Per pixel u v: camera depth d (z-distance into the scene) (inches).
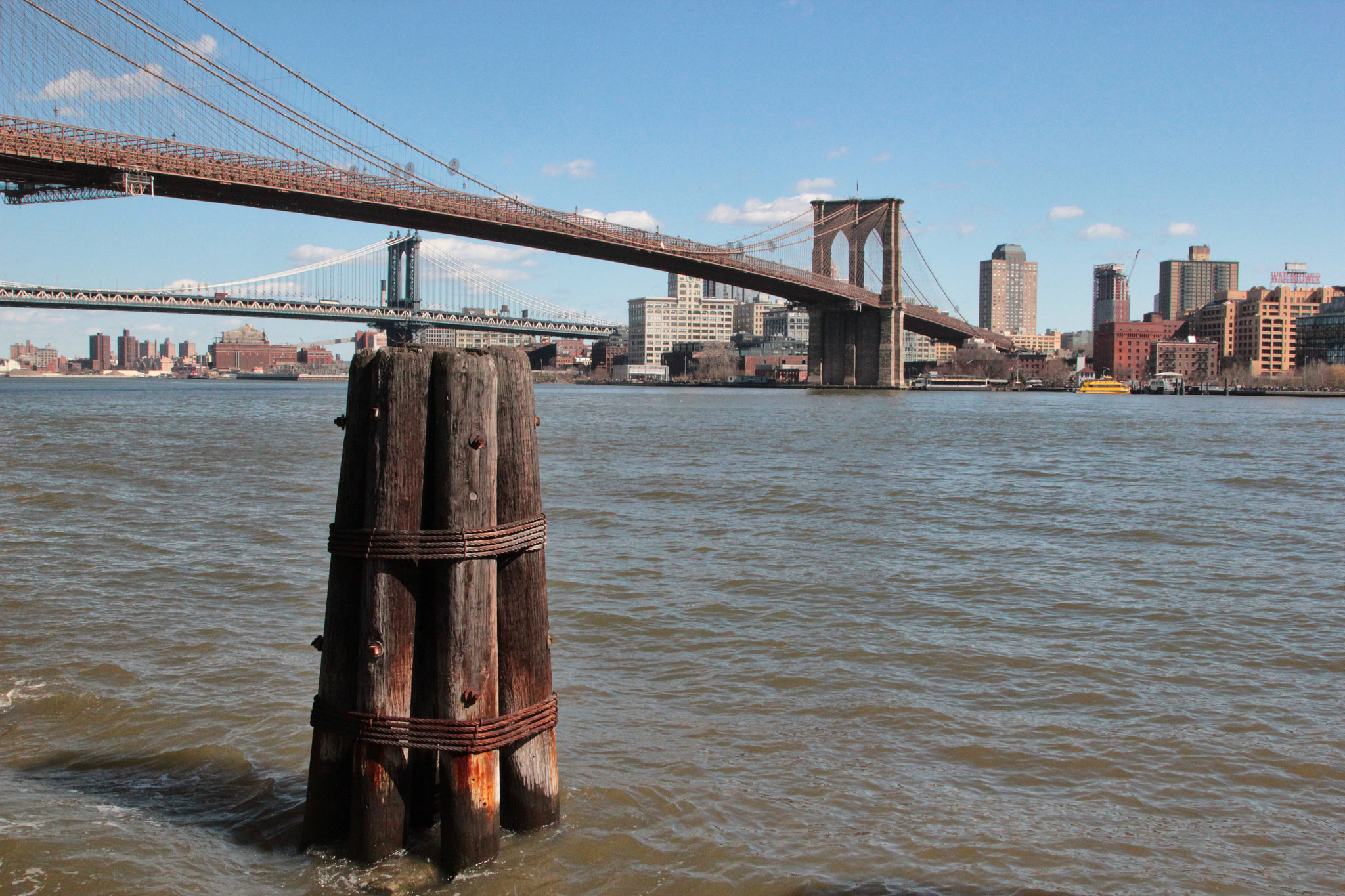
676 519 912.9
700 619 547.2
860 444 1979.6
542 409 3708.2
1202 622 563.2
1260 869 293.7
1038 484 1266.0
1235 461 1668.3
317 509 924.6
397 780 276.4
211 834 300.8
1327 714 415.5
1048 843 305.6
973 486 1229.1
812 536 832.3
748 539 808.9
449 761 273.7
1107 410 4227.4
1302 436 2433.6
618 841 297.4
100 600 566.3
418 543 267.9
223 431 2158.0
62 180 2524.6
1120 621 563.8
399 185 3348.9
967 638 522.0
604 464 1453.0
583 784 334.3
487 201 3722.9
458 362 268.1
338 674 283.0
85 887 269.3
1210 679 461.1
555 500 1028.5
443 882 272.7
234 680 430.6
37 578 621.9
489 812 278.1
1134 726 399.9
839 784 342.3
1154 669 475.2
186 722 382.9
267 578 627.8
